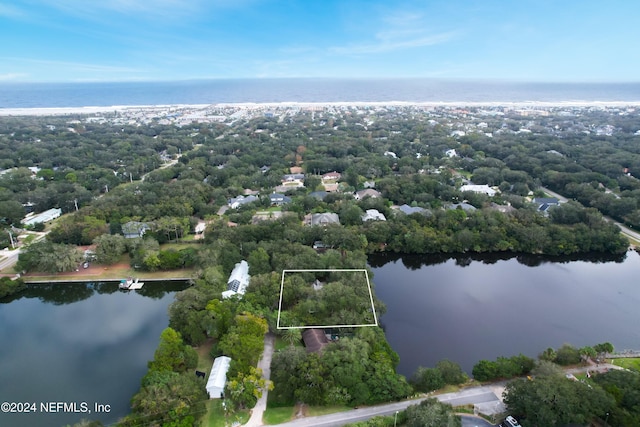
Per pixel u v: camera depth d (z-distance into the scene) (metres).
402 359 108.75
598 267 169.00
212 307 109.56
